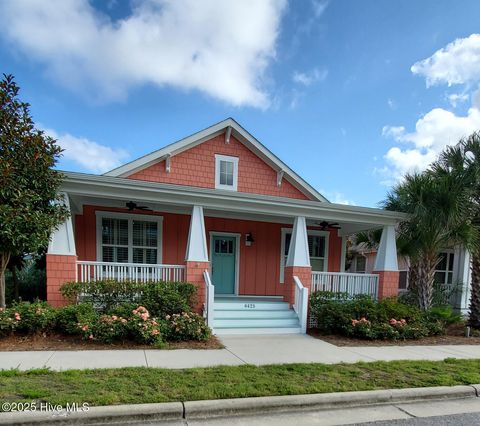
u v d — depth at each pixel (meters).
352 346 6.75
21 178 5.94
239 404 3.44
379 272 9.56
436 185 8.62
